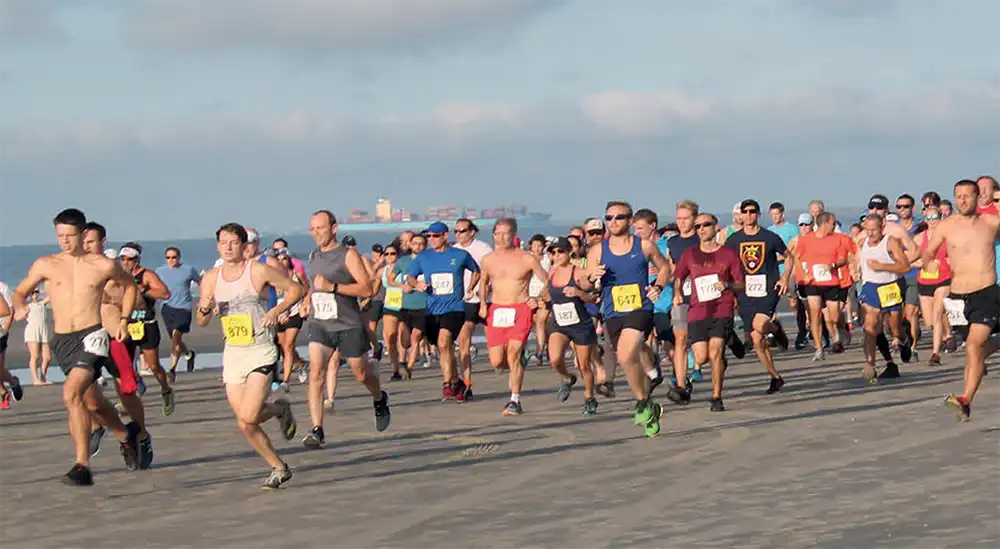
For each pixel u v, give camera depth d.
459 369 32.41
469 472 15.48
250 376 14.31
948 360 29.41
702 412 20.81
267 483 14.64
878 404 21.06
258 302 14.39
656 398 23.56
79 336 15.06
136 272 22.12
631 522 12.16
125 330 15.67
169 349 42.06
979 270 17.27
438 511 13.06
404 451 17.53
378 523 12.57
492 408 23.02
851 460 15.27
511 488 14.23
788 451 16.17
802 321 34.81
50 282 15.18
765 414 20.20
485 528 12.15
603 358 23.80
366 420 21.47
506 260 21.95
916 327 31.80
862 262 25.06
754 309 23.11
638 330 17.89
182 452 18.05
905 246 24.92
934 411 19.72
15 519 13.40
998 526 11.42
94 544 12.05
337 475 15.57
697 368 26.52
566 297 21.12
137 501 14.21
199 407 24.88
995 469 14.29
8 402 26.02
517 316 21.80
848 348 34.16
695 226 23.20
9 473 16.62
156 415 23.52
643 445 17.20
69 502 14.27
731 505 12.78
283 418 15.12
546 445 17.61
